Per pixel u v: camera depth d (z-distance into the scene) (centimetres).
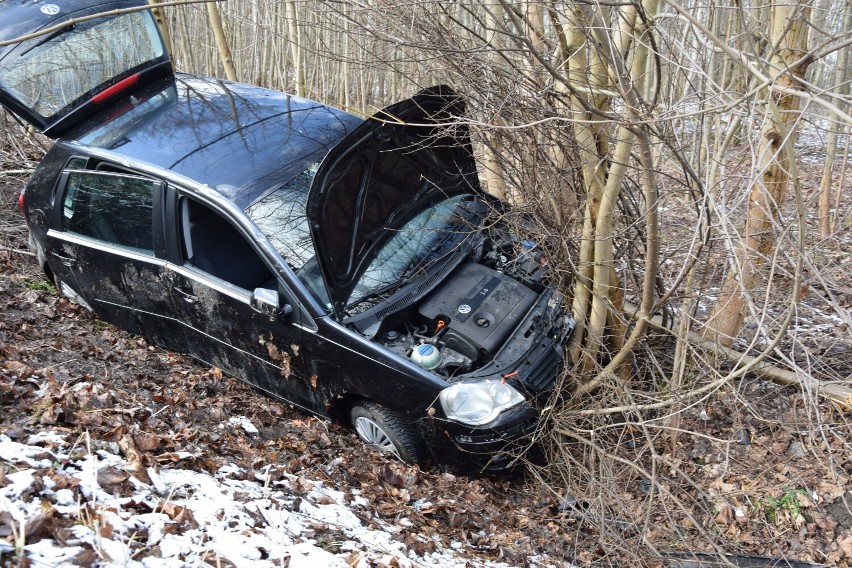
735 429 521
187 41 1745
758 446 515
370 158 495
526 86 474
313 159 511
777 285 638
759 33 448
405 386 450
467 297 505
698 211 424
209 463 377
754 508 471
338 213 470
